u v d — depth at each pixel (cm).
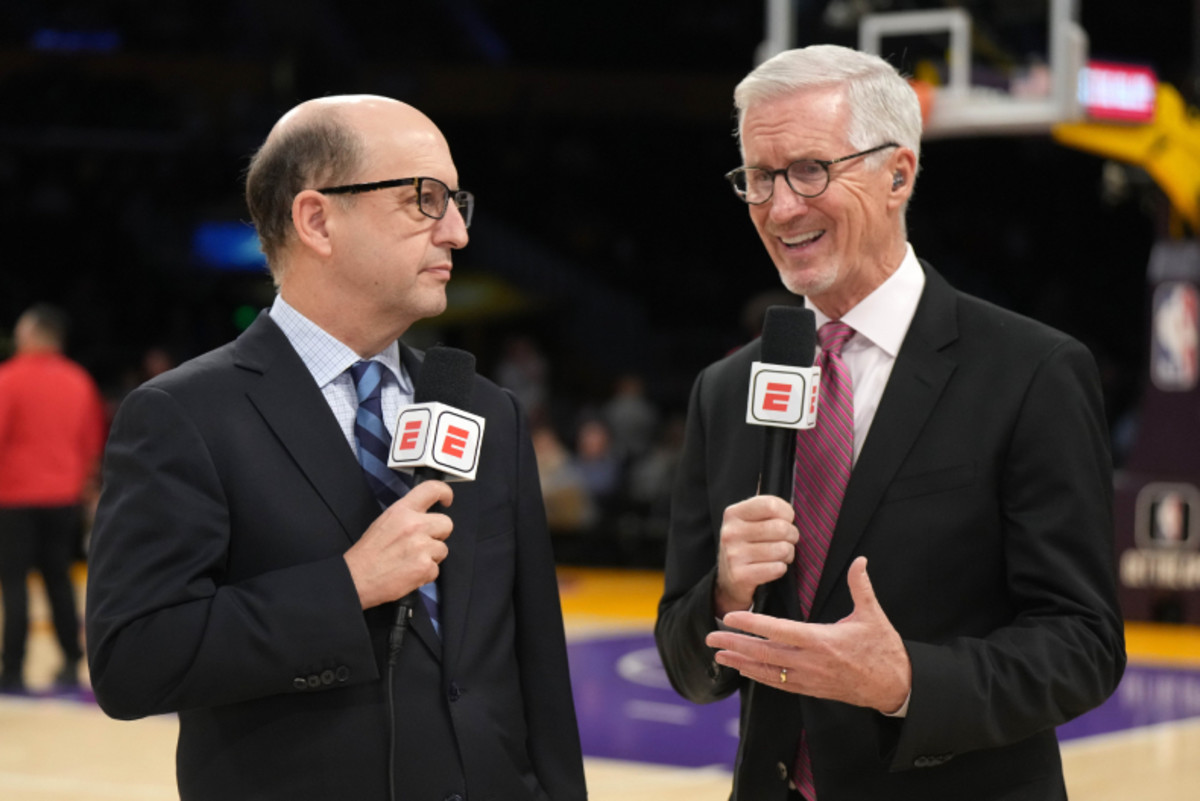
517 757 192
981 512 197
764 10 1573
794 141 202
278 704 178
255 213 193
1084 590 189
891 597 197
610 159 1683
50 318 630
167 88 1491
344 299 189
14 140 1492
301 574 175
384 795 177
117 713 173
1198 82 808
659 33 1586
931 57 780
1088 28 1470
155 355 1185
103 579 174
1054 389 197
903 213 213
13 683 624
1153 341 798
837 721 197
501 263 1688
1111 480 200
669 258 1725
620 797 441
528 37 1598
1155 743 517
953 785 195
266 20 1484
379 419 192
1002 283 1656
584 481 1111
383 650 181
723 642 181
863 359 211
